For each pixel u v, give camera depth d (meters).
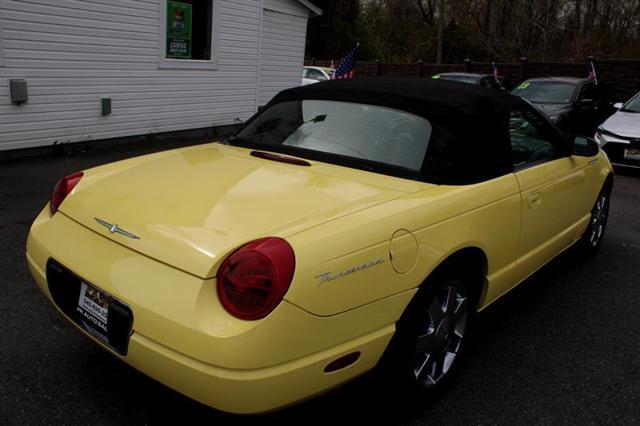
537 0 28.12
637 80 16.59
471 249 2.66
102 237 2.28
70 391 2.60
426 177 2.67
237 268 1.88
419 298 2.37
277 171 2.69
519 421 2.57
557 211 3.62
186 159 2.97
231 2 10.98
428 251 2.36
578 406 2.71
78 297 2.29
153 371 2.00
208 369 1.86
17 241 4.49
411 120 2.89
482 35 31.22
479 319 3.63
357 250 2.08
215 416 2.48
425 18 36.53
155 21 9.55
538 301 3.95
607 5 25.41
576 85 12.16
